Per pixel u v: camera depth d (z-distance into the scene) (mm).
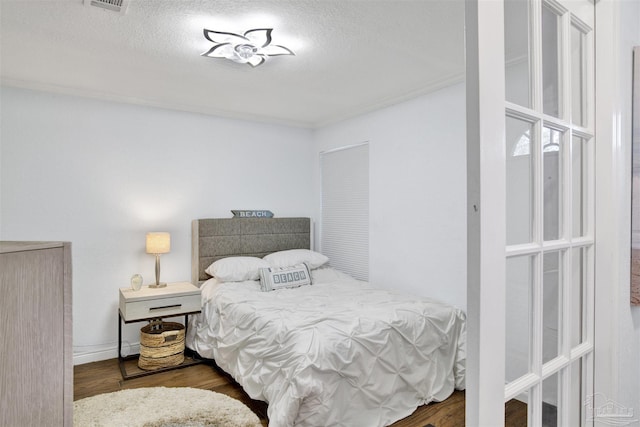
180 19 2170
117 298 3631
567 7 1122
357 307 2885
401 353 2559
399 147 3729
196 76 3102
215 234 4078
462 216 3125
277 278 3701
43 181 3303
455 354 2854
